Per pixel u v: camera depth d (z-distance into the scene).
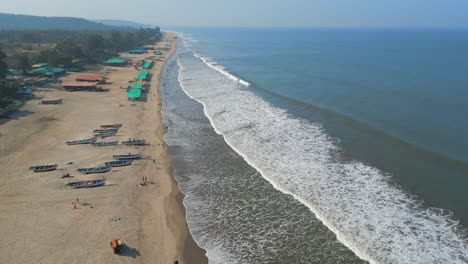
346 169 35.19
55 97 62.69
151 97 66.25
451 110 52.19
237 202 30.34
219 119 52.06
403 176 33.31
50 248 23.94
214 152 40.59
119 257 23.44
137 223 27.19
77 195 30.61
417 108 53.75
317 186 32.22
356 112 52.81
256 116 53.00
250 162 37.50
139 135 45.47
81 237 25.19
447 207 28.34
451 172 33.56
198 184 33.44
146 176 34.75
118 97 65.19
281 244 25.08
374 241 24.81
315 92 66.81
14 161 36.25
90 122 49.78
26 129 45.31
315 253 24.08
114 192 31.42
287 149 40.53
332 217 27.59
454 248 23.91
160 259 23.59
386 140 41.69
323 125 48.00
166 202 30.28
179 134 46.38
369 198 30.00
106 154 39.16
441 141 40.72
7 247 23.81
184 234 26.23
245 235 26.14
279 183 32.94
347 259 23.38
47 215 27.50
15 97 58.66
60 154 38.59
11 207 28.28
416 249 23.94
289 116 52.59
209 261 23.56
